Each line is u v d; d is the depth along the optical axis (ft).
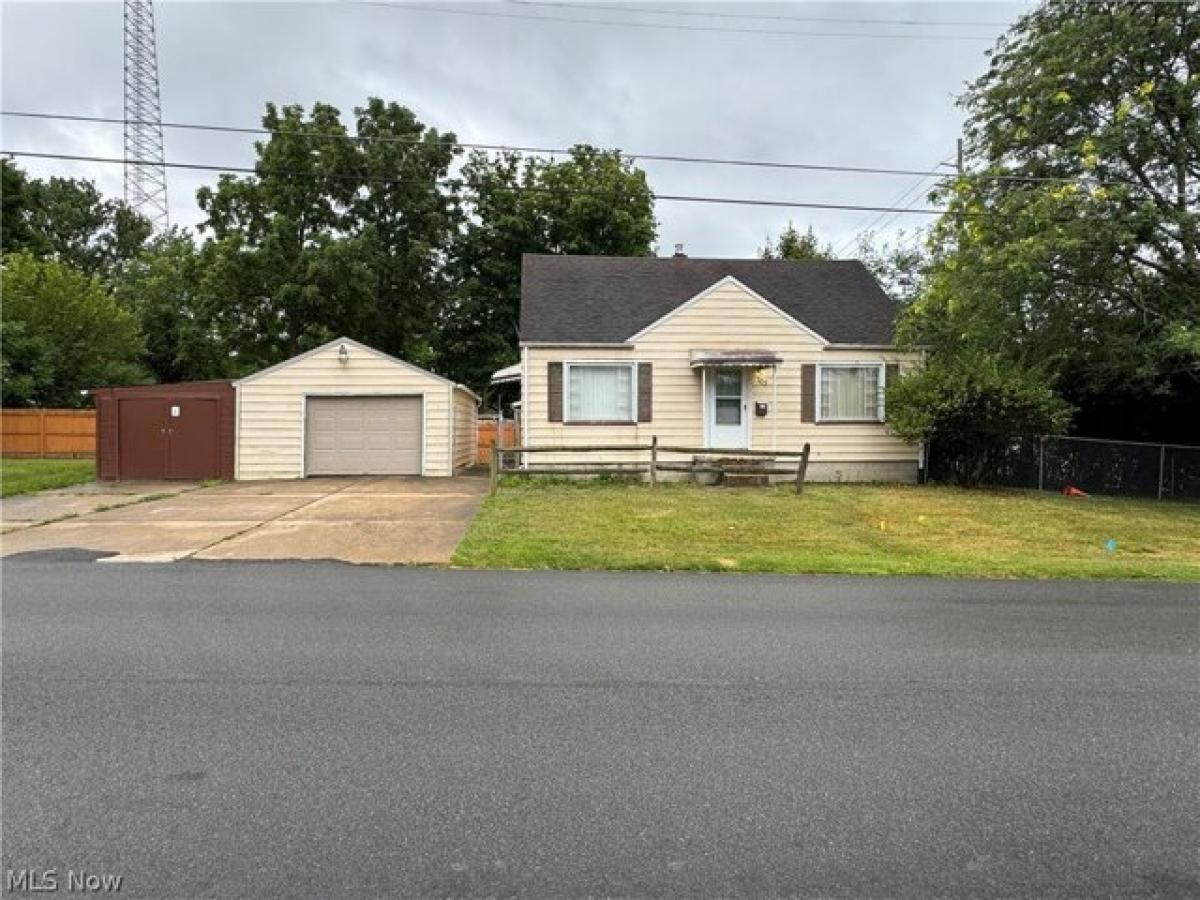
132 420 58.65
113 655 16.79
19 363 84.89
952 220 52.54
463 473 66.18
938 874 9.09
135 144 163.43
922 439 52.85
